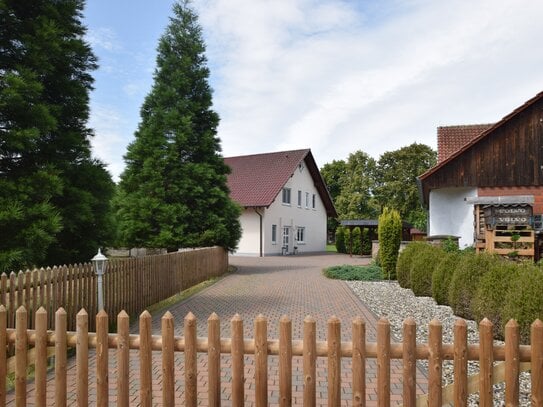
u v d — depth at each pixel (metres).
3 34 7.26
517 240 11.18
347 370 5.10
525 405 4.08
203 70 18.89
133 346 3.24
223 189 19.11
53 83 8.09
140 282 9.19
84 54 8.49
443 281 9.31
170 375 3.16
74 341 3.35
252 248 29.92
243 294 11.77
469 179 16.20
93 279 7.07
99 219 8.51
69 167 7.99
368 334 7.20
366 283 14.34
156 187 17.27
